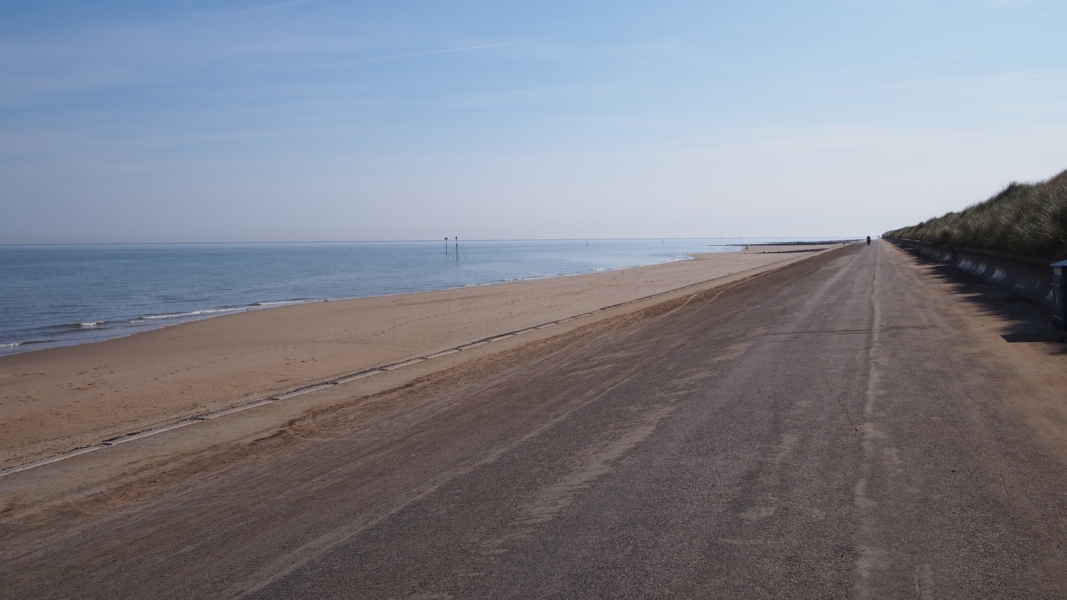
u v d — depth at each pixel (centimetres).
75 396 1385
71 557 491
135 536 523
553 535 427
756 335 1255
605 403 825
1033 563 346
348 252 19975
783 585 341
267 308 3319
